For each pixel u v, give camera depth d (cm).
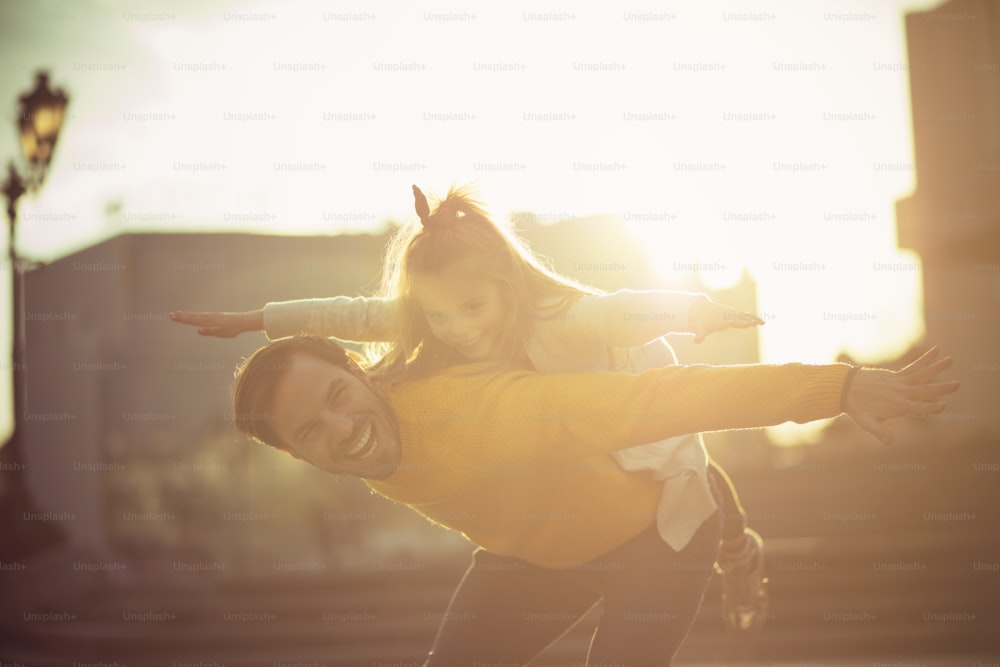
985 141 1377
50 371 2467
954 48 1421
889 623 1095
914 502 1554
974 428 1656
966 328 1767
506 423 241
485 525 266
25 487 1811
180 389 2247
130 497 1842
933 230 1392
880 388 207
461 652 290
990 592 1136
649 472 267
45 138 1420
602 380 237
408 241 264
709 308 230
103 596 1385
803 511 1620
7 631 1337
